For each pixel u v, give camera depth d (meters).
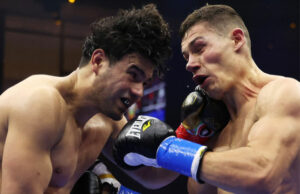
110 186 2.32
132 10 2.00
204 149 1.70
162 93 9.80
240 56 2.00
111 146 2.44
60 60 9.70
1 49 9.21
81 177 2.22
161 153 1.80
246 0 9.77
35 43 9.53
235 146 2.00
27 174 1.63
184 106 2.12
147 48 1.89
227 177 1.60
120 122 2.44
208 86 2.01
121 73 1.89
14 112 1.73
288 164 1.64
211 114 2.06
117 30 1.91
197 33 2.02
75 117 2.00
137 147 1.91
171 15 9.76
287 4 9.88
